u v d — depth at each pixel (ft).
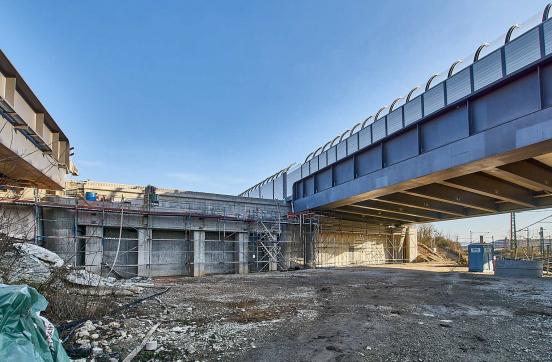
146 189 96.68
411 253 162.50
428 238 213.46
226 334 28.35
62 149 79.00
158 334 27.66
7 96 49.03
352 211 124.16
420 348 25.08
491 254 109.70
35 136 59.52
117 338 25.93
